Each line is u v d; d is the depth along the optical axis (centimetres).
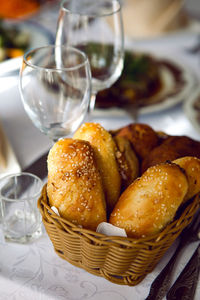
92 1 102
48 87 66
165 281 61
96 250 58
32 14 128
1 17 122
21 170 77
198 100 93
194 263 62
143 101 93
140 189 59
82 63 67
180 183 59
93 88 83
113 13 79
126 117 89
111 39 79
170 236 59
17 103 94
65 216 60
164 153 67
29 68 65
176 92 96
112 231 58
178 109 94
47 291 61
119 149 65
